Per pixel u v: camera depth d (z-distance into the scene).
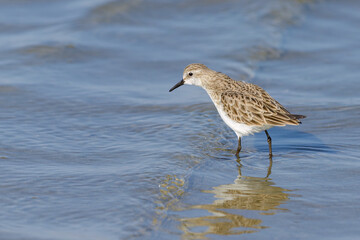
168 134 14.60
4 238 9.41
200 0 25.55
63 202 10.77
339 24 23.86
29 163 12.66
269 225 10.05
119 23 23.20
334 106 16.56
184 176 12.10
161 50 21.05
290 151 13.79
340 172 12.44
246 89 13.81
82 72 19.00
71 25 22.75
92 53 20.44
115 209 10.51
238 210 10.64
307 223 10.09
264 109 13.11
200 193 11.36
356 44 21.89
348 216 10.31
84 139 14.19
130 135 14.53
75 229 9.78
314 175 12.33
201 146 13.87
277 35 22.44
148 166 12.55
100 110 16.19
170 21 23.75
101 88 17.86
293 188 11.66
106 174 12.09
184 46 21.42
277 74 19.20
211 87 14.50
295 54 20.89
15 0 25.52
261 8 25.05
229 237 9.62
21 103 16.39
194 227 9.95
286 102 16.92
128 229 9.80
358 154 13.45
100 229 9.79
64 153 13.30
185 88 18.30
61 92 17.30
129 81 18.59
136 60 20.14
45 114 15.74
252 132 13.45
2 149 13.38
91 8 24.30
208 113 16.17
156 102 16.97
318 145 14.07
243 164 13.02
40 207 10.58
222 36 22.34
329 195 11.26
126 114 15.97
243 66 19.72
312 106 16.59
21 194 11.10
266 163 13.10
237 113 13.41
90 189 11.36
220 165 12.91
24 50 20.27
